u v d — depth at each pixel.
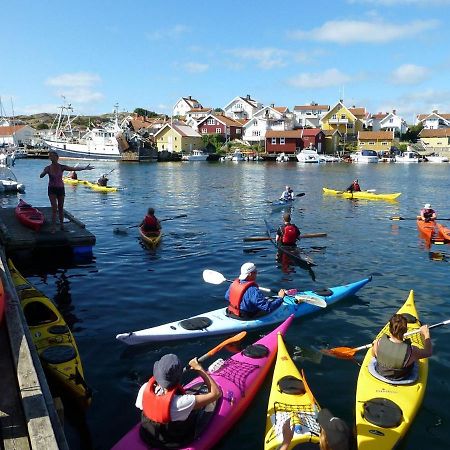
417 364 6.43
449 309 9.52
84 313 9.09
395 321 5.95
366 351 7.62
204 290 10.48
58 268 12.11
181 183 38.53
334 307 9.52
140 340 7.62
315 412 5.41
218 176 45.97
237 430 5.55
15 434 4.21
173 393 4.54
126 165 63.03
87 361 7.21
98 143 71.81
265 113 90.81
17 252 13.39
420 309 9.49
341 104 88.81
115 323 8.61
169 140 80.69
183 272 11.87
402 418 5.37
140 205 25.11
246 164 67.81
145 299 9.88
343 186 36.62
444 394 6.33
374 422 5.26
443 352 7.52
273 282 11.24
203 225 18.94
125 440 4.83
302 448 4.78
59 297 9.96
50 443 4.00
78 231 13.70
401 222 19.95
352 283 10.49
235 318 8.41
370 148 83.31
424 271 12.24
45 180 39.94
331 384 6.61
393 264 12.92
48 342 6.81
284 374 6.24
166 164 65.69
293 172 52.19
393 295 10.30
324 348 7.72
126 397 6.28
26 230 13.70
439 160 75.38
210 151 83.06
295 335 8.20
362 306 9.61
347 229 18.27
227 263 12.81
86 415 5.89
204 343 7.84
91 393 6.04
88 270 11.96
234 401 5.76
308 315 9.08
